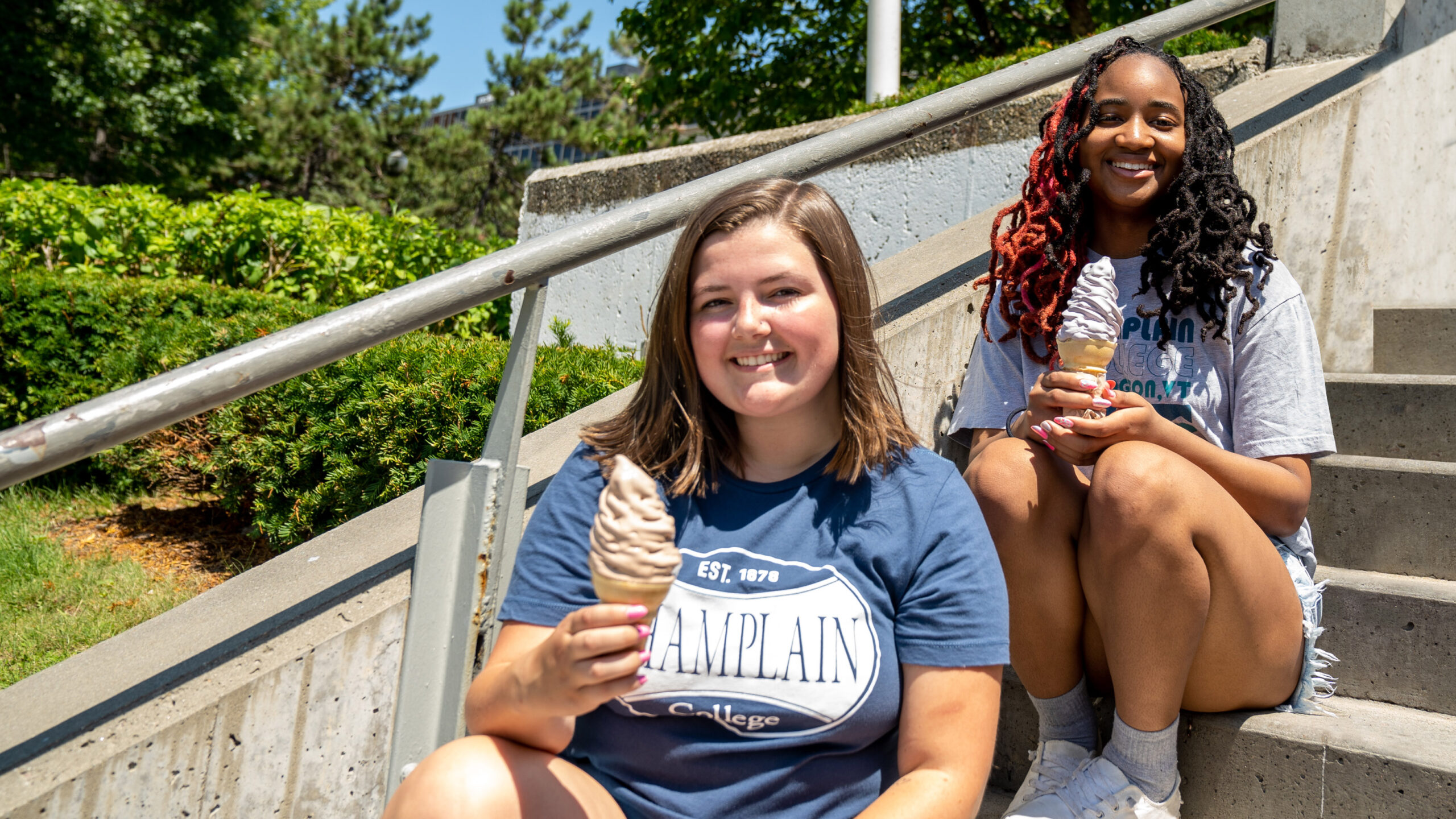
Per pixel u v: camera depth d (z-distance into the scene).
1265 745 1.74
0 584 3.92
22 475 1.35
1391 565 2.27
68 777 1.46
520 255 1.68
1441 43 3.44
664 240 5.66
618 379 3.59
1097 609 1.70
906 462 1.45
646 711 1.35
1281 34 3.56
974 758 1.32
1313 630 1.78
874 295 1.63
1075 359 1.76
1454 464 2.26
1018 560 1.76
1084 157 2.08
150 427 1.42
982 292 2.49
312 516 3.95
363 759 1.69
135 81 20.83
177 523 4.91
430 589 1.67
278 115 29.61
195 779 1.55
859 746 1.35
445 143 30.84
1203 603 1.61
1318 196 3.04
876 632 1.36
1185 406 1.98
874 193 4.68
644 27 12.59
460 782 1.23
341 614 1.67
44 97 19.75
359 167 30.97
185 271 6.91
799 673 1.33
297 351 1.51
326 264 6.98
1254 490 1.78
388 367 3.80
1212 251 1.96
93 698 1.54
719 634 1.35
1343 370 3.14
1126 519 1.60
